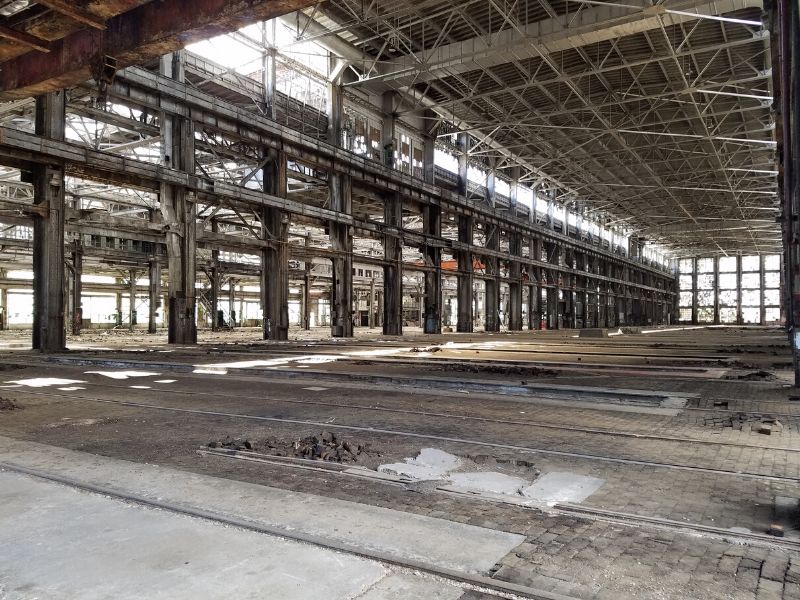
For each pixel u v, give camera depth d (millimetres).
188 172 27141
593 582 3555
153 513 4648
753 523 4664
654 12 24875
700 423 9047
